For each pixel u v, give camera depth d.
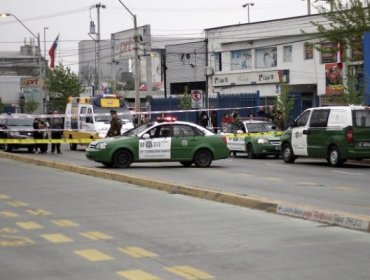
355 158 21.31
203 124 36.84
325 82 42.50
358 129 21.05
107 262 7.57
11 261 7.69
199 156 21.23
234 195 12.35
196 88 59.84
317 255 7.85
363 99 27.45
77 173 19.25
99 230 9.67
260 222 10.25
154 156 20.78
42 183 16.52
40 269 7.29
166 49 63.19
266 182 16.28
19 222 10.45
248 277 6.83
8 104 81.44
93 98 32.81
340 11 32.16
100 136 31.12
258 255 7.88
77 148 34.78
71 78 69.00
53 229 9.79
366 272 7.02
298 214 10.63
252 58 49.38
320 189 14.66
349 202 12.41
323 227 9.74
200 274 6.96
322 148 22.02
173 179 17.03
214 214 11.10
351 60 31.48
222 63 52.09
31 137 31.34
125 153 20.66
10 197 13.69
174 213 11.24
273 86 47.09
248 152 26.89
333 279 6.73
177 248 8.33
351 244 8.49
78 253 8.07
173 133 21.03
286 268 7.21
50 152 31.23
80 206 12.22
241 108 37.84
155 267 7.30
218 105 44.00
